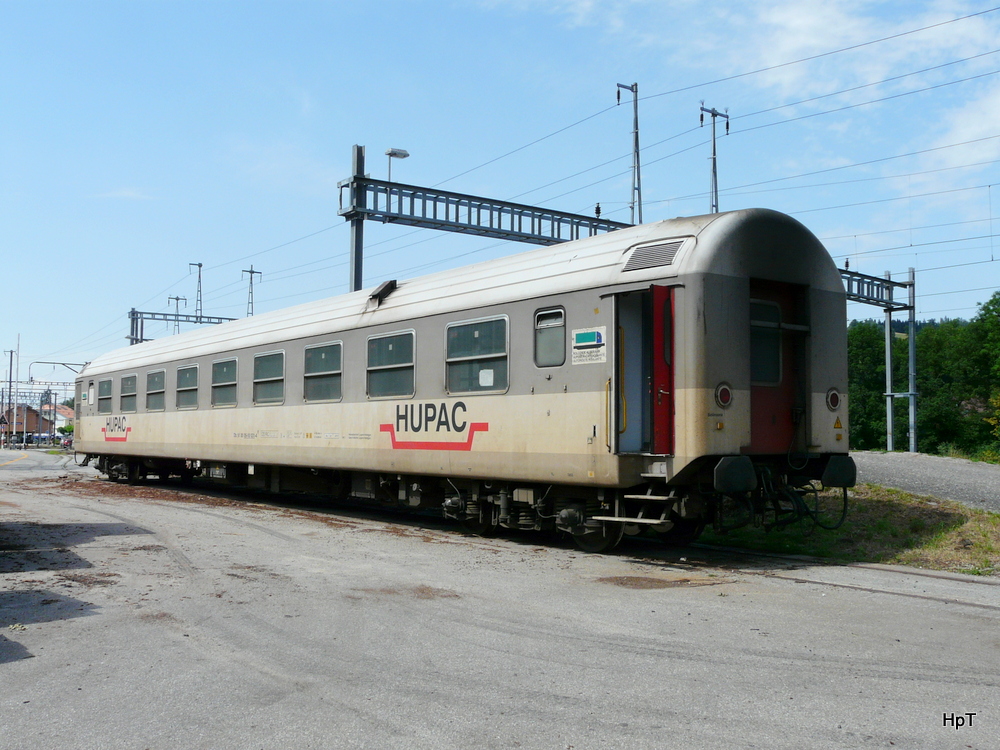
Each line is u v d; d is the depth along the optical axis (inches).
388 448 502.3
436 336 469.7
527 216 999.0
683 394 347.6
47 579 321.1
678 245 358.9
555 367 396.5
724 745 157.9
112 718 174.2
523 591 299.4
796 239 380.5
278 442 606.9
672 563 362.6
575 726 168.2
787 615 259.6
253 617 259.9
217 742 161.3
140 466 868.6
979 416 2273.6
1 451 2657.5
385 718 173.5
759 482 370.0
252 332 652.7
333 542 428.8
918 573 329.4
